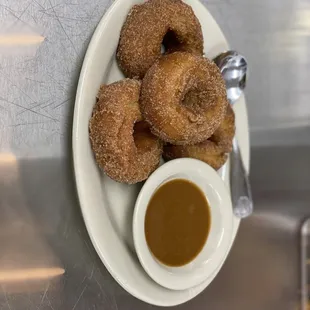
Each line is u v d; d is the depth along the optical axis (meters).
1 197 0.32
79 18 0.34
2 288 0.32
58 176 0.34
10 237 0.32
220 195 0.38
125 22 0.34
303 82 0.49
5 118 0.32
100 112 0.32
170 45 0.37
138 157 0.33
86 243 0.35
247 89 0.46
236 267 0.46
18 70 0.32
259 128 0.47
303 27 0.48
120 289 0.37
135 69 0.34
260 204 0.48
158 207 0.36
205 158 0.38
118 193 0.35
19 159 0.32
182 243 0.37
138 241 0.34
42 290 0.33
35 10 0.33
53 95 0.33
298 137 0.49
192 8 0.38
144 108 0.33
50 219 0.34
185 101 0.35
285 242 0.49
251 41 0.46
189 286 0.37
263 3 0.46
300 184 0.50
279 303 0.48
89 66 0.33
